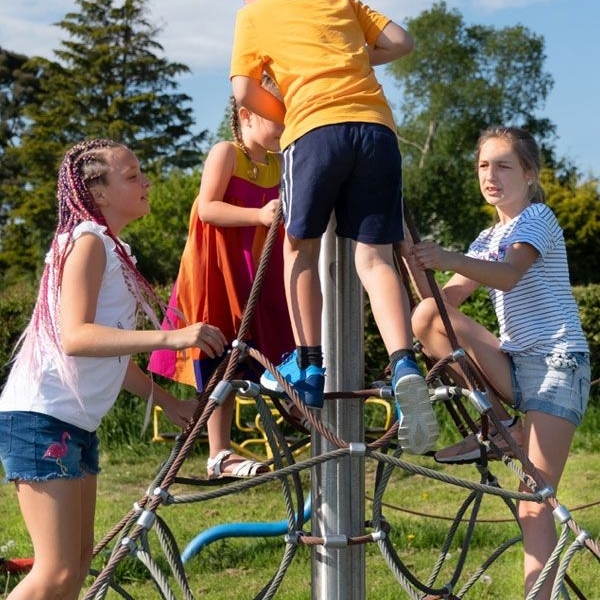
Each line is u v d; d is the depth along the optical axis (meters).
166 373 4.78
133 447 11.91
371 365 12.49
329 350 4.08
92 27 57.81
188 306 4.73
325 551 4.06
